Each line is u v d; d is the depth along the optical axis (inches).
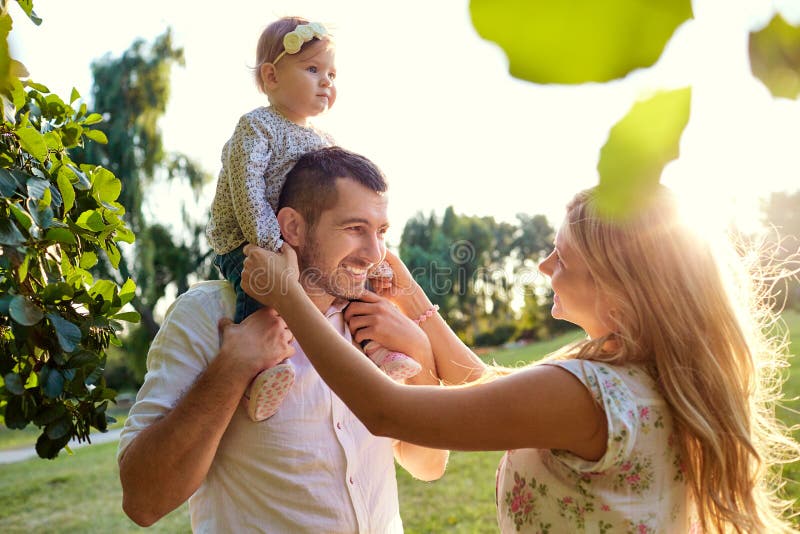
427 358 79.0
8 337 69.2
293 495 67.1
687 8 8.7
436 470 82.1
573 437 57.0
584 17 8.6
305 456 67.6
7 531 245.3
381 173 74.4
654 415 58.0
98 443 400.2
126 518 256.5
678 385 58.1
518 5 8.5
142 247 591.8
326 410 69.4
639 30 8.7
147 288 591.5
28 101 82.3
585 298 63.6
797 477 169.0
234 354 64.9
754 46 9.0
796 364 306.3
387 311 77.8
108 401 70.8
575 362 58.4
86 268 80.2
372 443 72.9
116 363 642.8
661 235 59.9
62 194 73.6
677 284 59.7
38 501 281.0
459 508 232.7
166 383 67.9
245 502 67.6
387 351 76.9
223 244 80.1
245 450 67.7
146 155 611.5
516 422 56.4
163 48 629.6
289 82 87.9
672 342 58.9
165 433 63.1
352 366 58.6
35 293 67.9
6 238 63.4
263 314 68.2
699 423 57.0
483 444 57.3
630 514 56.8
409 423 57.2
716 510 60.4
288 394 68.4
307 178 73.4
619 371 58.6
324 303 76.0
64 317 70.8
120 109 618.5
